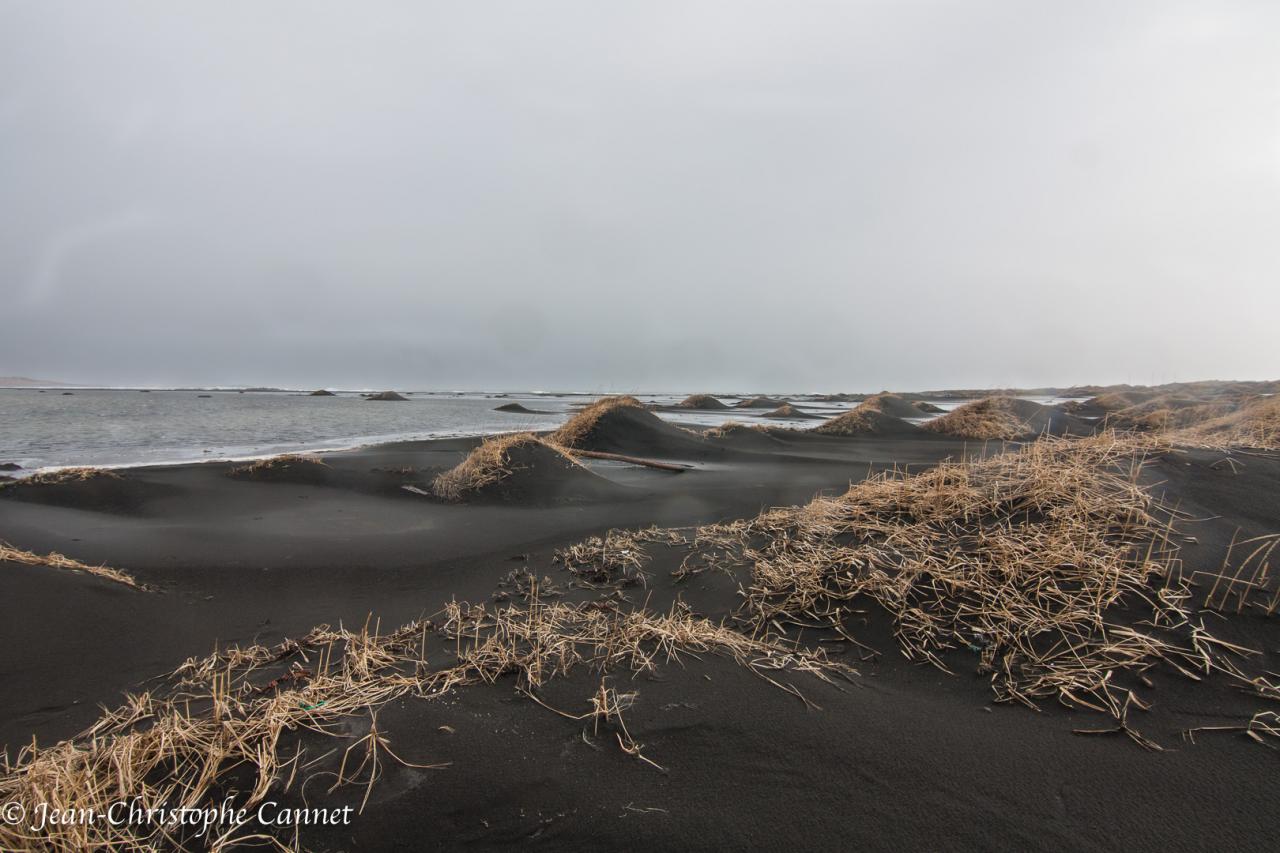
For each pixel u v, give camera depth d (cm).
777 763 208
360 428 2436
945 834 175
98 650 344
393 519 720
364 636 328
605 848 173
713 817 183
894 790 193
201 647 358
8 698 289
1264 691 230
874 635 310
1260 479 387
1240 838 169
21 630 346
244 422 2598
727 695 255
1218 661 248
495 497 841
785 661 287
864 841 173
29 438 1777
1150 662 254
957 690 259
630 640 307
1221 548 317
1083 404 2989
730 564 440
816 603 350
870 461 1341
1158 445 452
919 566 351
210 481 914
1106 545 333
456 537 634
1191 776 194
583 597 425
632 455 1523
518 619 370
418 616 410
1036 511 387
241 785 195
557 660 290
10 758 238
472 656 300
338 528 667
